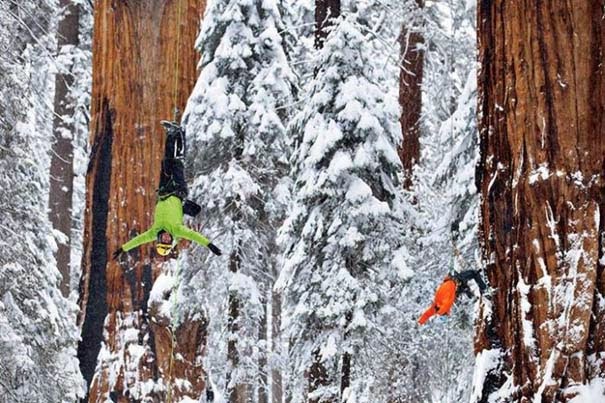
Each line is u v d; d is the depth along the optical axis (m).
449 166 25.97
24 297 20.27
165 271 18.14
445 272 25.92
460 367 26.59
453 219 25.48
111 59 18.66
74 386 18.39
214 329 30.02
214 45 27.77
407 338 26.02
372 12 31.64
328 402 25.34
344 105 24.53
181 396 18.16
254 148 27.06
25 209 21.41
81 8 37.66
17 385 19.20
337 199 24.62
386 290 24.84
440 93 32.12
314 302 24.72
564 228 8.52
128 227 18.19
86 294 18.33
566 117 8.68
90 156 18.73
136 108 18.48
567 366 8.16
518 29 9.09
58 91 36.56
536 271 8.60
